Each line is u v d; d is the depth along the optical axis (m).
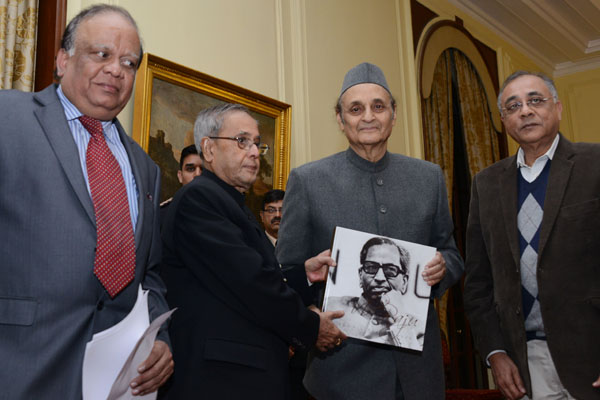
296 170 2.31
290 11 4.59
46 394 1.37
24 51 2.94
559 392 2.29
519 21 7.84
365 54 5.36
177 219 1.94
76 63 1.64
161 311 1.73
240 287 1.79
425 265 2.06
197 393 1.74
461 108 7.00
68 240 1.46
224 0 3.97
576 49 8.77
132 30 1.70
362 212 2.16
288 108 4.20
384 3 5.80
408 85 5.96
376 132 2.20
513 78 2.59
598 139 8.83
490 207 2.62
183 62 3.59
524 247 2.44
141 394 1.56
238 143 2.09
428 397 2.00
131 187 1.78
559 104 2.55
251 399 1.75
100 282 1.53
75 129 1.67
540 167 2.50
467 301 2.70
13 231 1.43
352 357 2.03
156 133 3.28
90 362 1.42
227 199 1.96
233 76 3.94
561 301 2.24
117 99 1.67
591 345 2.17
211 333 1.80
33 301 1.40
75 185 1.51
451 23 6.83
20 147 1.48
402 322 1.98
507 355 2.47
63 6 3.01
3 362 1.35
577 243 2.25
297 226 2.20
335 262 1.97
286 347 1.95
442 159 6.49
